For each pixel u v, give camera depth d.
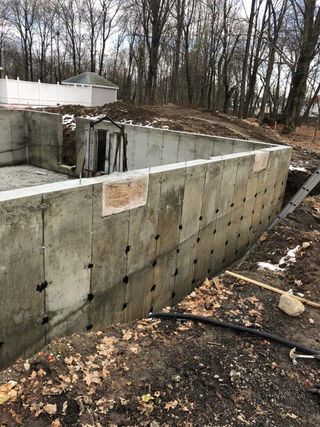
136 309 6.02
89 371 3.44
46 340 4.54
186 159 11.91
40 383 3.25
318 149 16.47
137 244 5.56
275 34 29.31
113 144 12.21
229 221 8.39
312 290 5.48
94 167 11.87
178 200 6.28
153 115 17.38
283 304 4.80
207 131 15.25
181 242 6.74
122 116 17.11
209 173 6.99
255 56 33.72
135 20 40.38
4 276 3.84
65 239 4.36
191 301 5.11
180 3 33.84
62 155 15.88
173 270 6.77
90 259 4.80
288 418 3.18
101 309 5.24
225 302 5.01
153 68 30.70
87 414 2.98
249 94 32.31
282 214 9.67
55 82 54.78
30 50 51.56
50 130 15.39
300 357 3.93
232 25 37.91
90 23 49.06
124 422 2.96
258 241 8.50
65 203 4.23
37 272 4.16
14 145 16.16
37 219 3.98
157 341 4.04
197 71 43.12
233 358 3.84
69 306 4.71
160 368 3.59
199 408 3.17
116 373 3.46
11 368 3.44
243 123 18.84
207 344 4.04
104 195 4.70
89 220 4.60
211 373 3.59
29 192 3.93
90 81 31.75
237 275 5.83
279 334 4.33
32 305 4.23
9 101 26.47
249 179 8.72
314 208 9.73
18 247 3.88
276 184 10.55
